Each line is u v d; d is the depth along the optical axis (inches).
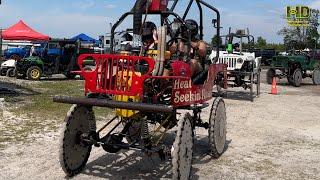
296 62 893.2
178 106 220.1
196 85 243.0
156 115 227.8
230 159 275.1
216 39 287.4
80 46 878.4
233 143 322.7
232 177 238.2
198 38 269.7
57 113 405.7
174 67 213.8
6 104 449.7
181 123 197.2
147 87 210.4
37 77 823.1
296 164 271.7
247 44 712.4
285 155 293.1
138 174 233.5
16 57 898.7
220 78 343.0
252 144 323.0
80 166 226.7
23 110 415.8
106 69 206.5
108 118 392.2
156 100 213.3
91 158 259.6
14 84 696.4
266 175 245.3
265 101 603.8
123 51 229.5
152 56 217.0
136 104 193.9
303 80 1079.0
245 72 627.8
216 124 268.5
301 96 694.5
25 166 239.1
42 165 241.6
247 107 531.8
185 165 201.2
